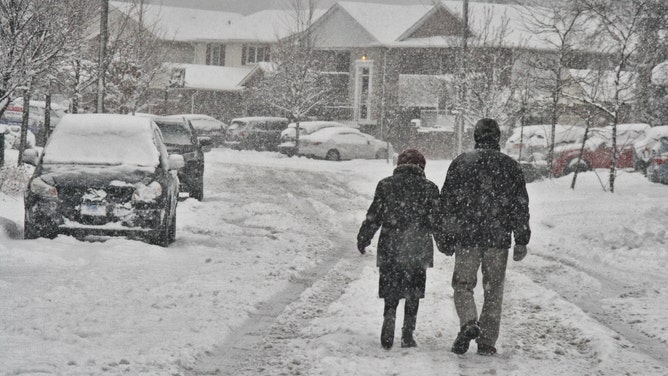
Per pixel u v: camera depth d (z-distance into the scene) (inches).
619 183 1456.7
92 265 645.9
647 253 811.4
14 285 552.4
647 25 1300.4
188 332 449.1
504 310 547.8
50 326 440.1
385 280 431.8
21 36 933.8
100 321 463.8
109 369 365.4
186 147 1172.5
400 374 381.1
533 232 970.1
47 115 1342.3
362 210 1203.2
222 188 1444.4
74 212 724.7
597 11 1311.5
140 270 633.6
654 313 546.3
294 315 512.1
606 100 1432.1
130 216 729.6
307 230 952.3
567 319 514.0
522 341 463.5
